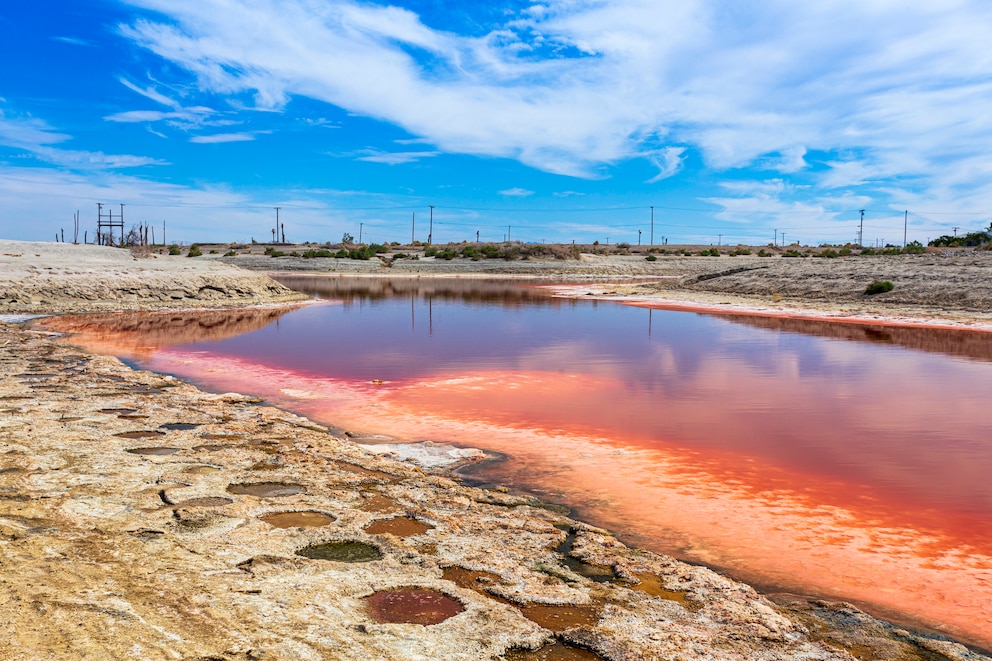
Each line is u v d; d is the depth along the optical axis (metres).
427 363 15.80
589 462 8.34
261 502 6.18
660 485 7.54
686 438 9.48
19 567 4.41
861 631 4.50
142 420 9.24
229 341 19.44
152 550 4.91
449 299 38.09
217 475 6.92
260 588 4.43
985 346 19.28
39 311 25.83
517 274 70.12
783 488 7.48
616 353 17.66
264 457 7.69
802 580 5.34
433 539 5.60
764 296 37.44
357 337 20.70
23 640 3.52
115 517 5.54
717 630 4.34
